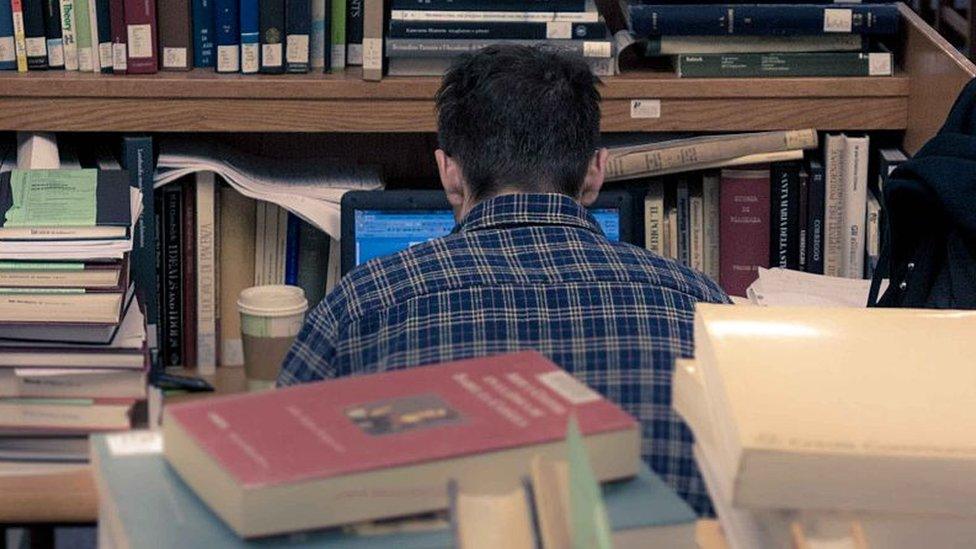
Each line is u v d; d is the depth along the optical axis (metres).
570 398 0.83
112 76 2.09
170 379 2.01
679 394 0.90
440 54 2.09
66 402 1.44
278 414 0.80
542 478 0.71
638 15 2.10
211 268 2.15
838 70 2.15
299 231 2.20
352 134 2.38
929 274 1.74
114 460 0.82
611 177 2.17
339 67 2.14
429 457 0.74
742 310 0.91
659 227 2.22
